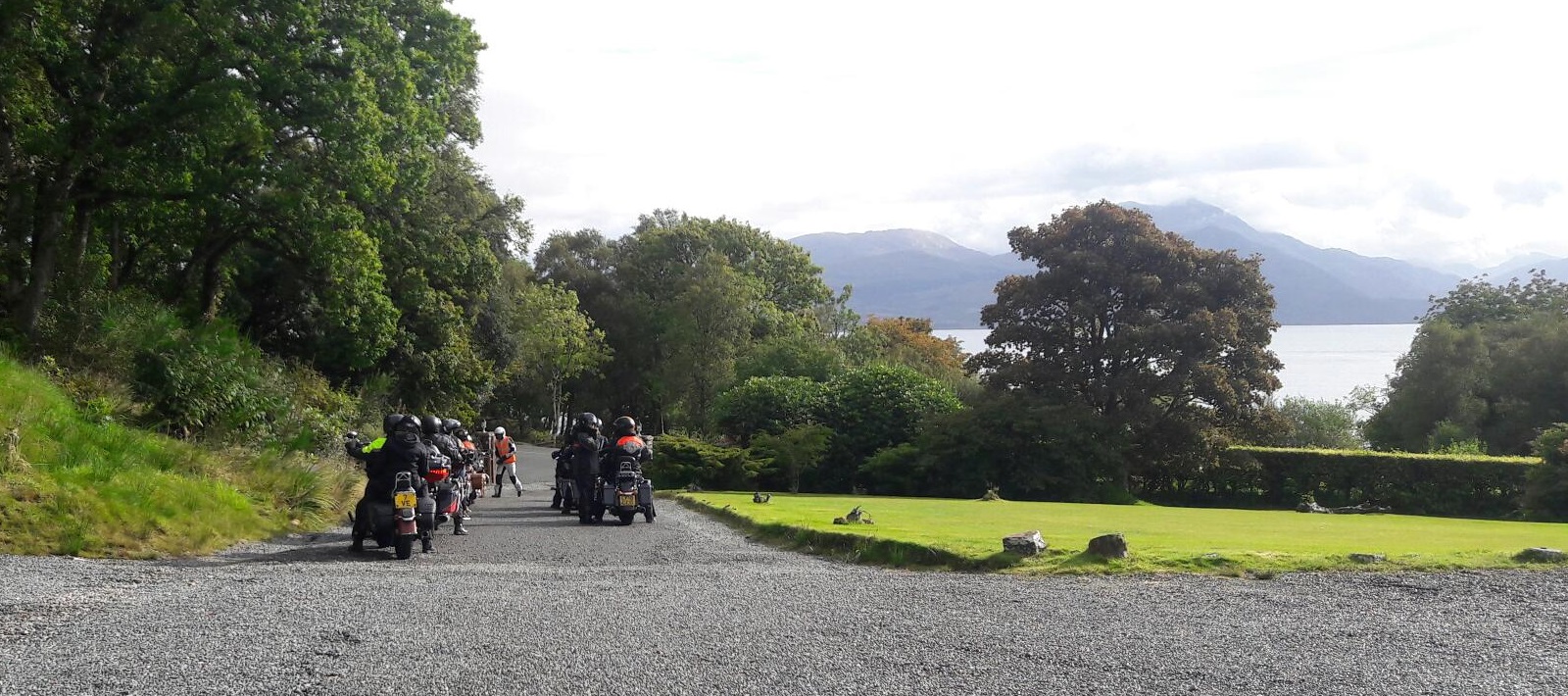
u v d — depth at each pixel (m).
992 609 7.73
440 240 33.50
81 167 20.23
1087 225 36.88
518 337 49.88
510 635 6.45
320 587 8.25
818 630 6.81
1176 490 35.56
